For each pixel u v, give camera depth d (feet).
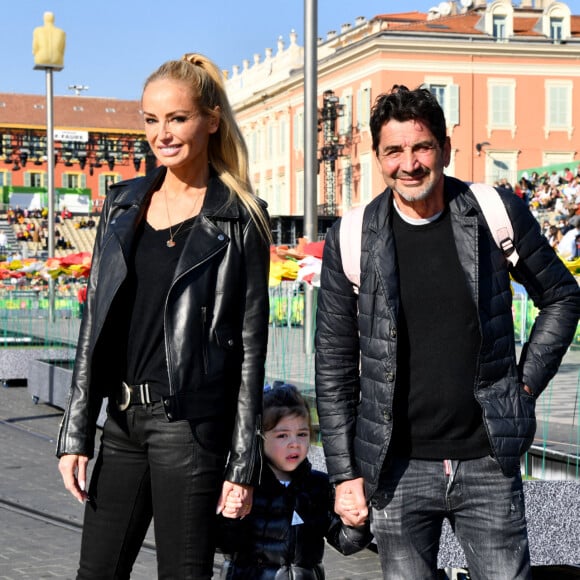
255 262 11.18
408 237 10.82
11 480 27.78
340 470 11.16
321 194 194.18
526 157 177.78
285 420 12.85
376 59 171.42
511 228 10.86
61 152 280.72
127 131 282.56
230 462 10.85
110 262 10.87
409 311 10.68
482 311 10.57
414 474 10.71
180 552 10.61
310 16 46.01
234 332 11.02
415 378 10.64
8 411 41.81
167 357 10.55
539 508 16.81
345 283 11.30
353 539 12.15
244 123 239.91
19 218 227.81
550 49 176.35
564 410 24.27
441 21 179.32
